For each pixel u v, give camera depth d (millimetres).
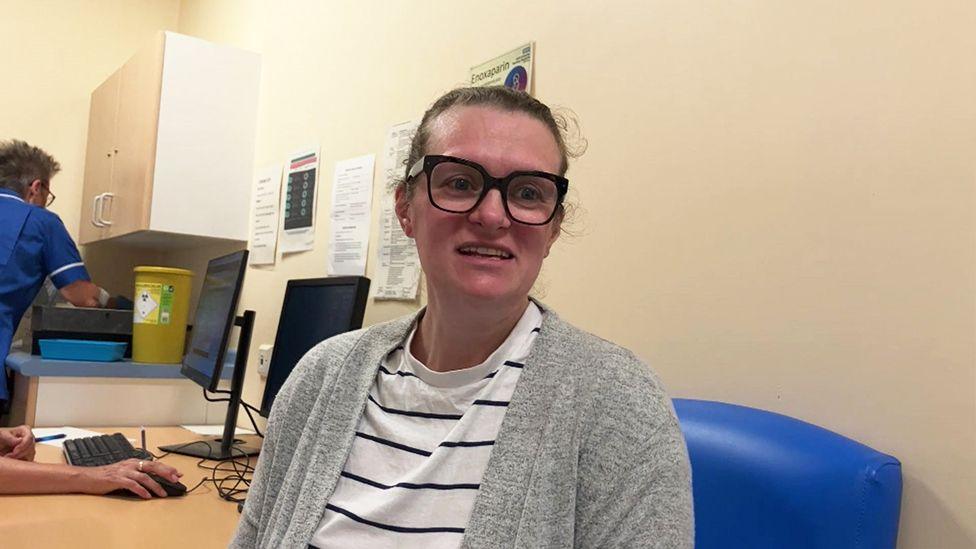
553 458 744
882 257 909
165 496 1503
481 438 794
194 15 3561
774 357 1021
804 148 1007
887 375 893
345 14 2268
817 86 998
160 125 2604
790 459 878
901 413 875
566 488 734
